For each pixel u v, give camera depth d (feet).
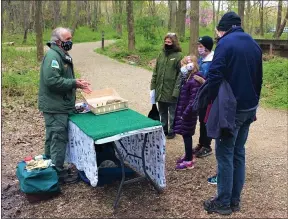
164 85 19.40
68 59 14.55
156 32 78.13
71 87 14.08
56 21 144.56
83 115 14.69
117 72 46.65
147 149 14.43
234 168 12.45
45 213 12.95
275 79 35.99
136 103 29.76
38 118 24.57
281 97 30.71
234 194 12.62
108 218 12.46
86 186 14.78
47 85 13.85
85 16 161.27
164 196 13.85
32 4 119.85
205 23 143.33
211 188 14.40
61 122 14.37
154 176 14.29
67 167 16.25
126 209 13.01
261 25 86.43
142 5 79.25
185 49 65.16
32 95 29.91
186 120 15.71
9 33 107.45
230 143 11.76
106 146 15.84
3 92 29.53
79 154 13.98
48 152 15.28
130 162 15.87
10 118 24.32
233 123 11.26
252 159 17.75
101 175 14.90
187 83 15.69
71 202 13.60
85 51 79.15
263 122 24.77
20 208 13.39
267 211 12.65
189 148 16.14
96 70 48.57
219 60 11.14
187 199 13.58
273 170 16.30
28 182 13.41
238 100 11.37
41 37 52.70
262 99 31.17
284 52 51.85
